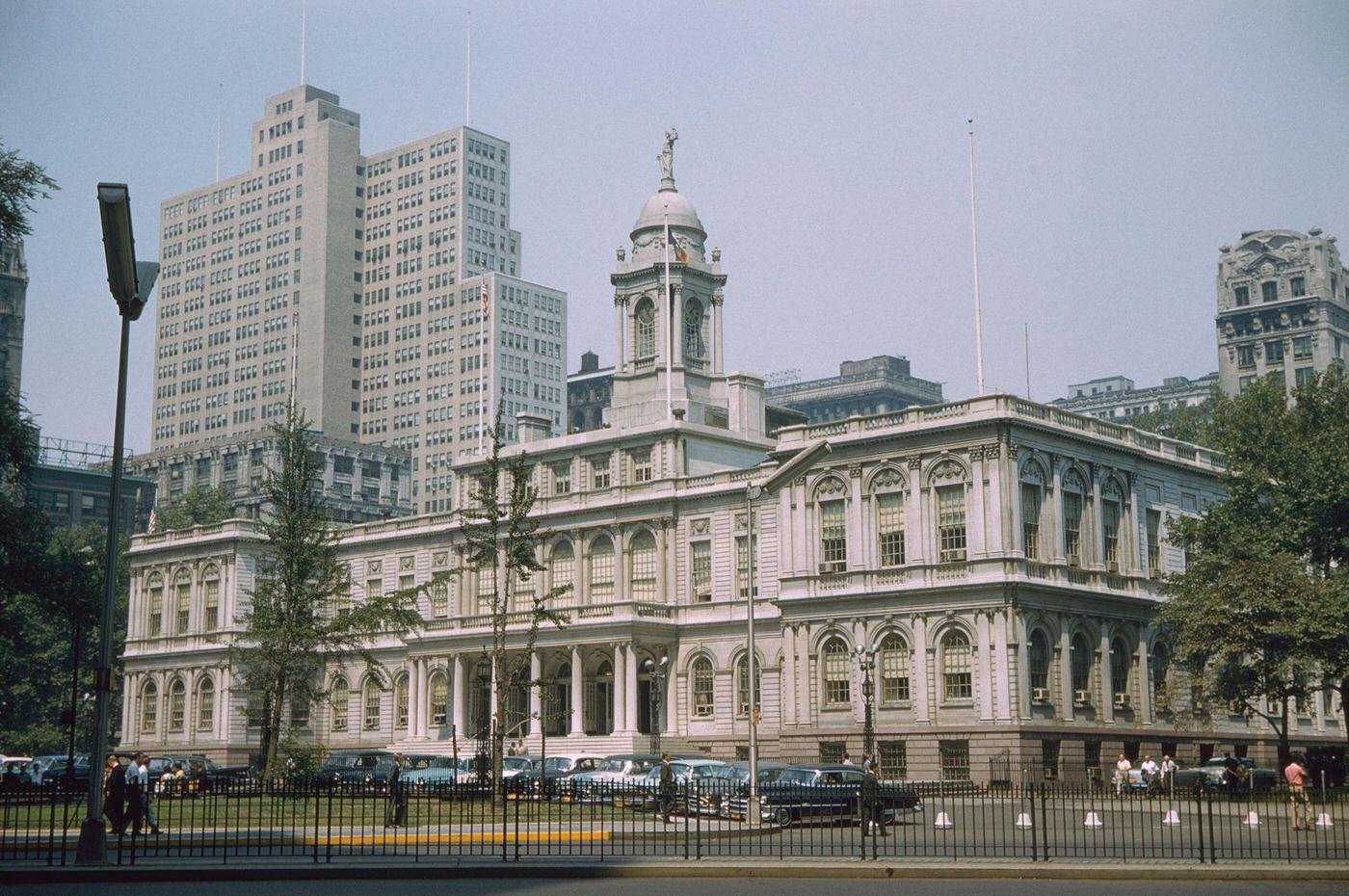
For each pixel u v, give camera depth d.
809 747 87.38
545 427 116.12
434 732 107.50
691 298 111.88
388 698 115.12
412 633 110.25
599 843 44.19
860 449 87.81
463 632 105.62
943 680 82.56
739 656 95.19
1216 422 92.19
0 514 71.12
